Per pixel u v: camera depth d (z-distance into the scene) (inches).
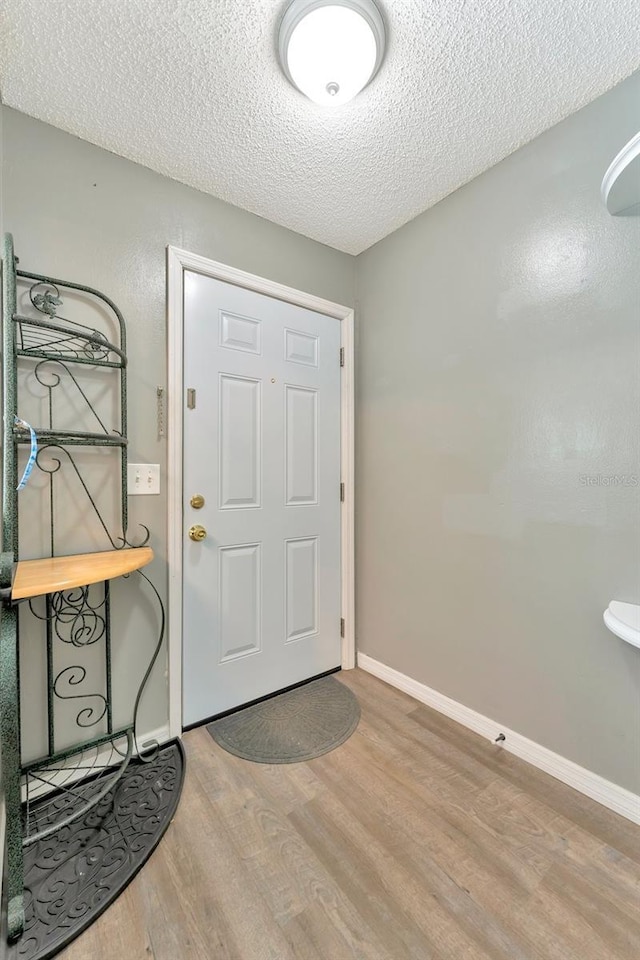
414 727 67.3
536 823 48.8
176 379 64.6
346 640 87.4
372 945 36.1
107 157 59.2
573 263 54.4
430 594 73.7
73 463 56.1
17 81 48.8
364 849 45.3
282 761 59.2
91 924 37.6
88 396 57.4
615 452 51.1
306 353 81.4
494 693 63.8
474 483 66.5
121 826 48.0
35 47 45.0
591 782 52.7
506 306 61.8
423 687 74.8
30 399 53.2
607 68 47.9
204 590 68.1
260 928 37.4
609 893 40.6
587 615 53.5
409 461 77.6
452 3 41.0
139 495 61.6
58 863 43.2
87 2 40.8
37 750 53.1
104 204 58.9
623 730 50.4
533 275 58.6
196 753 60.9
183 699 65.7
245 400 72.9
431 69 47.6
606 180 44.4
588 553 53.4
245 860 43.9
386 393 82.3
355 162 62.4
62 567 48.1
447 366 70.6
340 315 86.2
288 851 45.0
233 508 71.5
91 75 48.1
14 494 43.0
